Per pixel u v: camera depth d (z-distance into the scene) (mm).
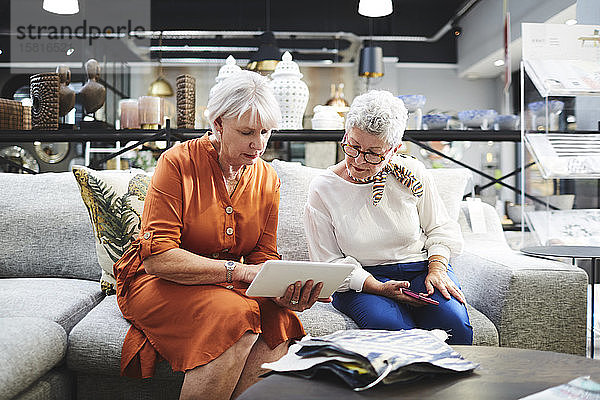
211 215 1829
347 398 1120
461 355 1369
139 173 2385
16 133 3113
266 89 1770
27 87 8766
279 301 1730
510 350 1429
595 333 2861
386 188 2037
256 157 1813
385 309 1870
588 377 1184
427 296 1897
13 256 2492
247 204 1905
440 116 3416
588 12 3291
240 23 9094
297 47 9336
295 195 2516
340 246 2064
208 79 9227
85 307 2111
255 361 1723
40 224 2518
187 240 1840
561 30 3066
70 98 3297
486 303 2104
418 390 1162
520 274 1990
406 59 9664
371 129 1824
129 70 9078
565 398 1077
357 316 1917
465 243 2635
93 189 2252
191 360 1617
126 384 1883
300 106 3176
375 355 1196
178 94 3342
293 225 2455
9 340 1604
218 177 1850
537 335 2006
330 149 6883
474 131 3193
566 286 2004
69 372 1889
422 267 2064
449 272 2047
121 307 1859
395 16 9359
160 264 1719
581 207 3020
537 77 2900
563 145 2895
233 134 1755
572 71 2980
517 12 7203
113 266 2055
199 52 9180
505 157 9242
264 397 1128
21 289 2172
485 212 2748
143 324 1760
